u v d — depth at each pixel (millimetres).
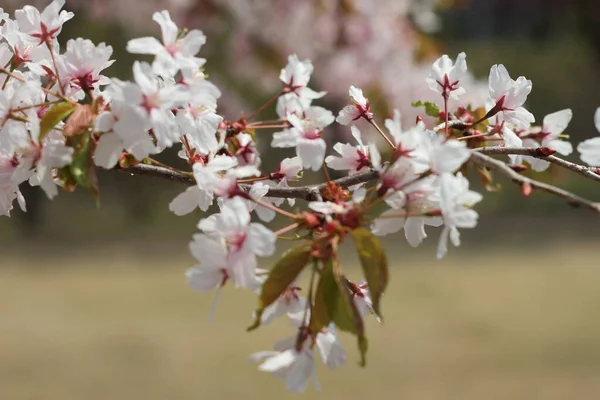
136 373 7441
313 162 1588
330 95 7707
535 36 23047
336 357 1480
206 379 7234
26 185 14578
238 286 1379
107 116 1512
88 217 15320
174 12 8172
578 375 7121
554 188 1355
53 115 1579
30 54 1814
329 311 1342
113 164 1531
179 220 15508
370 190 1443
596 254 12141
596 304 9508
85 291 10547
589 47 21547
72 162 1532
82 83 1756
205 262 1380
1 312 9594
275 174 1902
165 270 11750
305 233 1532
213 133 1731
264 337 8508
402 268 11430
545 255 12148
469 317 9078
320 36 7707
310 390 6957
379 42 7516
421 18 8430
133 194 16203
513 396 6676
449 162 1406
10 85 1772
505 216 14797
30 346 8305
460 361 7602
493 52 22312
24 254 12945
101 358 7875
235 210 1385
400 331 8602
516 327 8656
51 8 1811
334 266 1338
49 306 9836
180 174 1774
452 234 1361
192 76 1581
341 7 7438
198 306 9734
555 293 10031
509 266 11500
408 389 6875
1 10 1839
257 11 7891
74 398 6766
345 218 1393
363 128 6039
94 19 9070
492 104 1915
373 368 7492
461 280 10766
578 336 8281
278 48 8008
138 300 10031
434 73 1929
